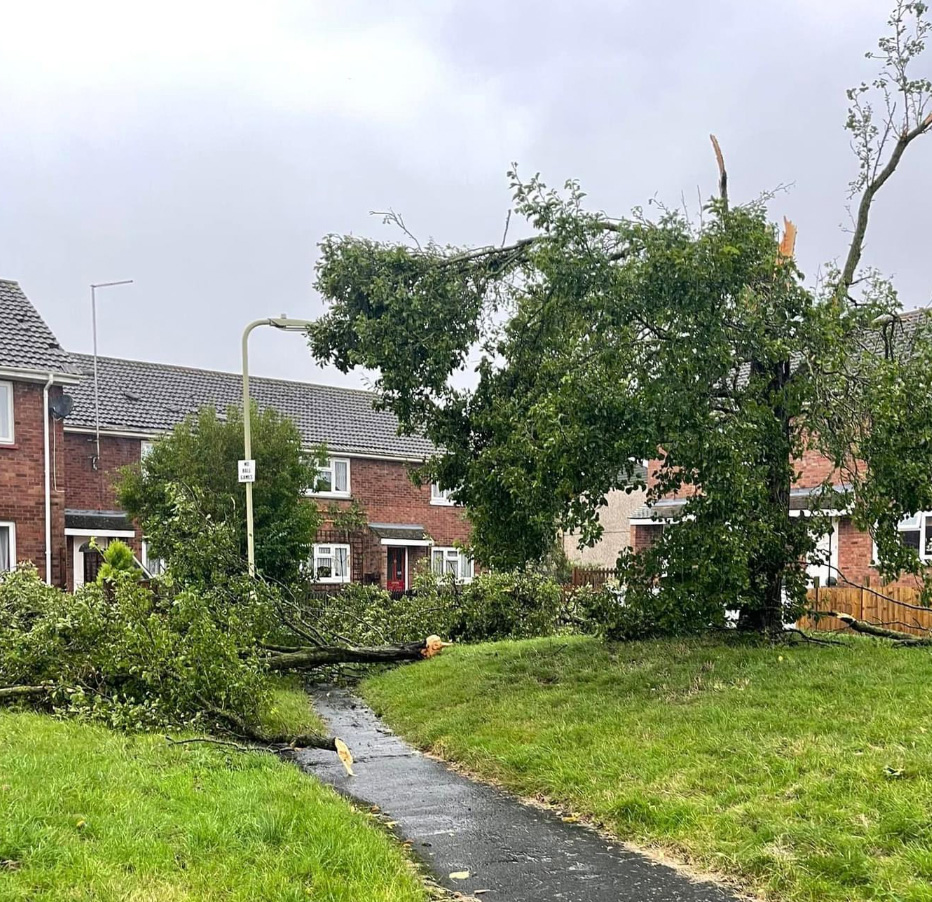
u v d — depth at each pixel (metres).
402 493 30.80
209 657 9.62
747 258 10.23
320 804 6.72
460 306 11.93
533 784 7.97
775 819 6.07
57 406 20.84
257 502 19.16
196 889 4.86
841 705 8.43
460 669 13.39
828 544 19.23
